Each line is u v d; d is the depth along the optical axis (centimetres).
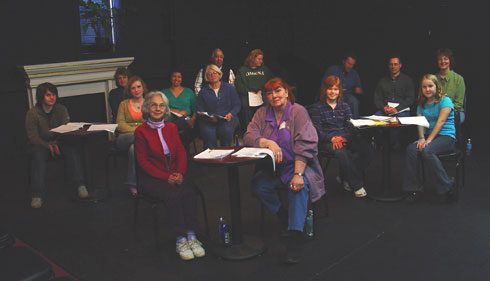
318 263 302
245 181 482
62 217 401
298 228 296
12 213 412
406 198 411
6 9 575
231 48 830
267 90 313
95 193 448
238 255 310
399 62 562
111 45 687
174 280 287
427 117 423
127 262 314
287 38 840
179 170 345
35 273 169
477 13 662
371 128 403
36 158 427
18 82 590
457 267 289
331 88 429
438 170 394
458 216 371
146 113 346
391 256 307
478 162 518
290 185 298
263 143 314
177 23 746
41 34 611
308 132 305
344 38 791
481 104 678
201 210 405
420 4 707
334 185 464
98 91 663
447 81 533
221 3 805
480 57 670
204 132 527
